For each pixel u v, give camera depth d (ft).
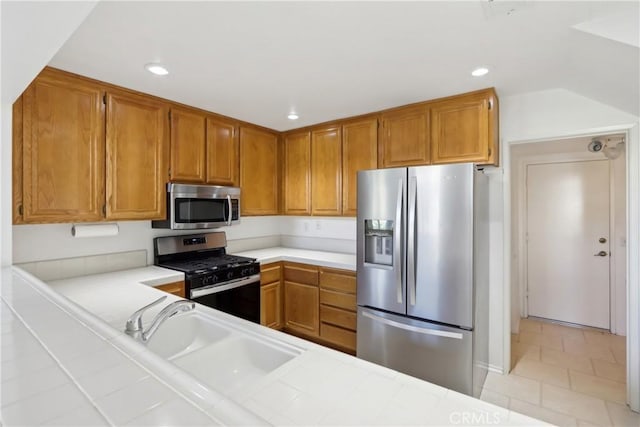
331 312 9.37
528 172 12.74
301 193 10.96
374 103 8.34
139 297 5.50
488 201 8.20
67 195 6.29
